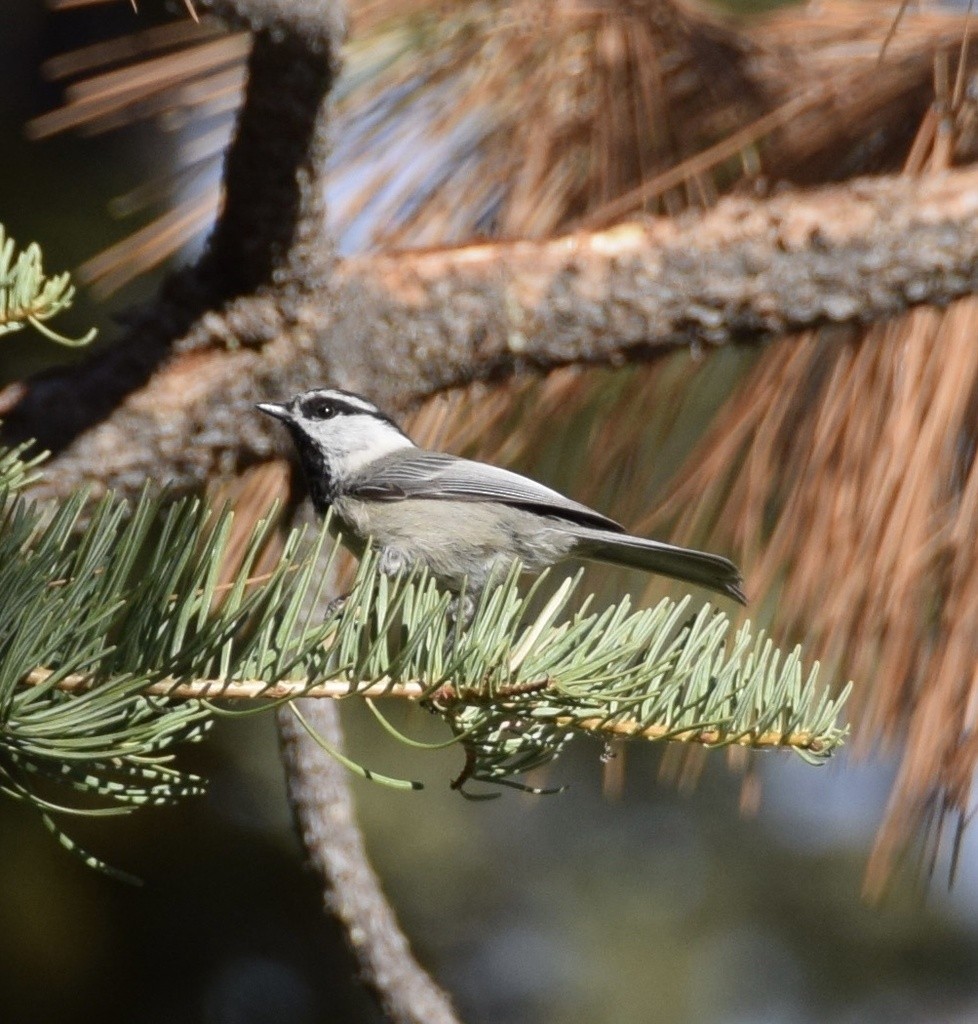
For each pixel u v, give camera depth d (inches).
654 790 483.2
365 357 307.7
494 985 474.6
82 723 151.0
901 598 254.5
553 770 474.0
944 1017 483.5
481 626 174.6
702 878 492.1
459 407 321.4
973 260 279.0
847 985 486.0
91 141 454.6
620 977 478.6
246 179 289.0
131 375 307.3
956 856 241.8
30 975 402.3
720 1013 483.5
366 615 172.7
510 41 306.3
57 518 160.4
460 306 305.1
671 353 301.7
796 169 309.7
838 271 283.0
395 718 433.7
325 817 259.9
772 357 291.0
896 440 264.4
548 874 485.4
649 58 308.3
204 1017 416.5
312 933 427.8
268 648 169.0
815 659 265.3
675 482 297.4
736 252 291.6
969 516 253.4
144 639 159.0
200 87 306.3
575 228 309.3
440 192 313.9
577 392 312.8
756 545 287.3
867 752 259.1
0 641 151.3
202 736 165.6
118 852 412.2
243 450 311.3
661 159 313.3
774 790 490.3
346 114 305.1
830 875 489.7
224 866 422.9
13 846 400.8
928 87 296.5
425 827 456.1
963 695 245.1
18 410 305.1
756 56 312.0
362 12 302.4
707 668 177.3
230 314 307.0
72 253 441.1
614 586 314.8
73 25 494.6
